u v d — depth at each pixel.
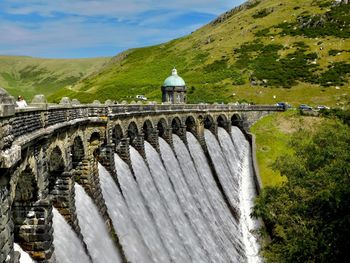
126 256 39.84
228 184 87.44
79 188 39.38
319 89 150.12
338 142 45.69
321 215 39.28
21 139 21.84
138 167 56.19
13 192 20.66
